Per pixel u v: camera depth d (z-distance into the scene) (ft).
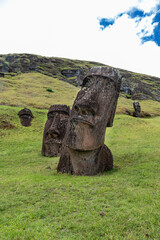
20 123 62.39
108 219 10.37
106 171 23.81
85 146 20.88
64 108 38.11
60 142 35.65
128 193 13.97
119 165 26.76
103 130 22.33
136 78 240.73
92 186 15.89
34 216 11.20
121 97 154.51
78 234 9.32
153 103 152.15
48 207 12.23
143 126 63.36
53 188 15.70
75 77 207.82
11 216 11.38
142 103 148.77
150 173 19.57
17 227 10.07
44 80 166.91
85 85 23.68
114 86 23.52
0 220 11.01
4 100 86.33
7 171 24.64
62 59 277.23
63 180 18.17
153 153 31.17
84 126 21.08
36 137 52.95
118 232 9.28
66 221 10.43
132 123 68.13
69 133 21.71
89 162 22.00
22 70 200.75
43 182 17.54
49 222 10.52
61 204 12.51
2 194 14.98
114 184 16.28
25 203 13.14
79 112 21.43
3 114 64.34
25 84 140.67
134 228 9.55
